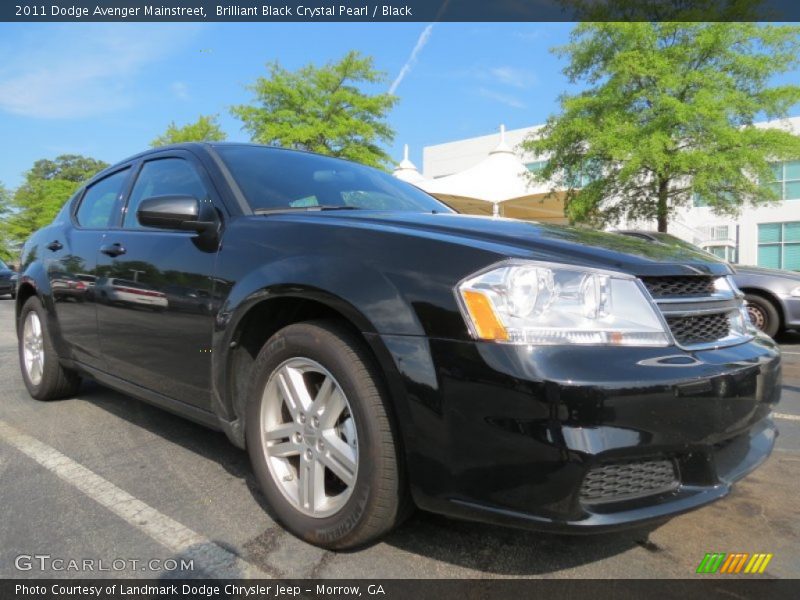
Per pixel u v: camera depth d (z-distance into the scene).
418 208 3.11
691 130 12.75
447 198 15.56
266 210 2.51
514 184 15.32
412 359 1.72
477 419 1.63
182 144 3.07
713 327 1.94
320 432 2.00
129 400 3.94
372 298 1.82
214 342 2.29
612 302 1.74
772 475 2.79
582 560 1.99
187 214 2.38
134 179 3.25
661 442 1.64
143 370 2.77
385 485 1.81
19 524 2.20
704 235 25.58
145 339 2.71
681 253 2.15
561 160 14.72
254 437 2.19
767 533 2.21
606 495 1.66
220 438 3.18
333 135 17.62
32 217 39.91
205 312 2.35
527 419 1.58
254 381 2.18
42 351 3.82
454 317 1.69
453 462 1.67
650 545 2.10
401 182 3.53
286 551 2.01
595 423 1.57
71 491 2.49
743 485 2.67
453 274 1.74
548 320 1.67
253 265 2.20
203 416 2.46
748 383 1.84
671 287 1.89
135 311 2.76
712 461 1.78
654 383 1.63
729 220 25.52
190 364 2.46
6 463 2.80
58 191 38.94
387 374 1.76
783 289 7.01
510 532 2.16
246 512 2.30
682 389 1.67
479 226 2.14
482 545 2.06
